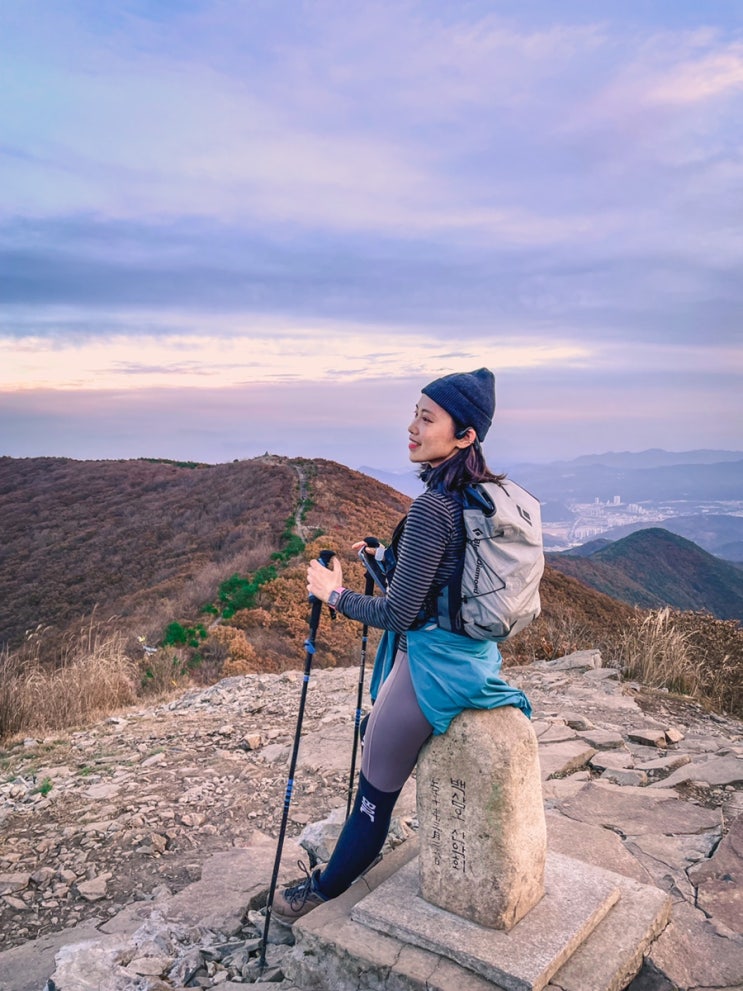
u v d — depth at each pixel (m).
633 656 7.92
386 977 2.39
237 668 17.30
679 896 3.08
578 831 3.58
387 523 39.72
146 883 3.84
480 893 2.45
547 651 8.91
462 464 2.39
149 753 5.97
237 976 2.86
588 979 2.30
